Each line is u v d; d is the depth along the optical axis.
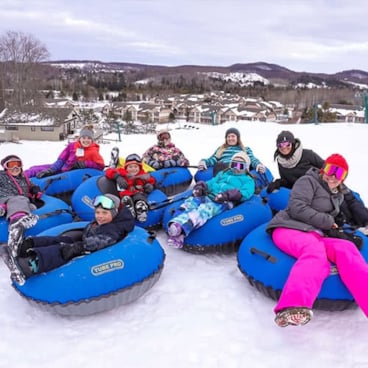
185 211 3.93
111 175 4.65
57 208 4.26
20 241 2.90
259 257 3.23
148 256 3.21
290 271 2.96
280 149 4.66
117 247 3.13
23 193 4.38
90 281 2.88
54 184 5.32
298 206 3.25
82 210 4.49
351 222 3.86
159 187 5.63
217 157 5.99
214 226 3.88
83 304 2.87
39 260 2.85
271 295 3.11
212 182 4.32
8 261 2.97
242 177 4.22
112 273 2.95
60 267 2.94
